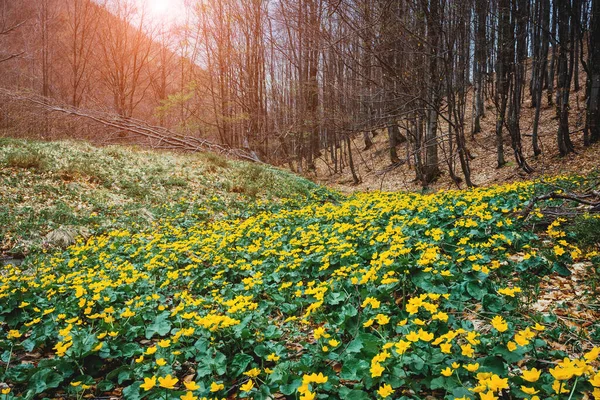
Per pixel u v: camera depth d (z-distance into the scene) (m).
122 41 27.80
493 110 25.05
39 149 12.62
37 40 26.73
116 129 20.41
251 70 26.17
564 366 1.92
